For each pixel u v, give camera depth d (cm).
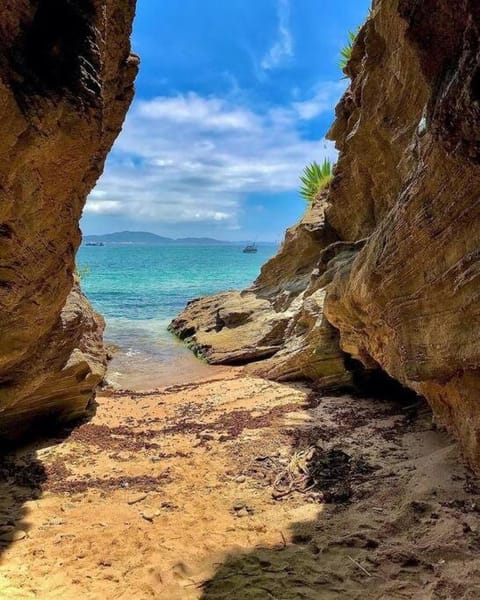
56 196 409
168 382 1295
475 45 272
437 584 364
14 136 308
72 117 342
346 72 1146
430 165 407
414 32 341
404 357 569
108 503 545
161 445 739
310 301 1225
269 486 576
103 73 425
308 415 859
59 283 509
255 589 382
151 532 476
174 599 377
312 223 1550
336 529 462
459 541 411
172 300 3322
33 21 308
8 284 400
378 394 975
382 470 591
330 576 391
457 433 561
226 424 830
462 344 434
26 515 518
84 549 448
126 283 4656
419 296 501
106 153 503
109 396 1082
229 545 446
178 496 559
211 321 1823
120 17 416
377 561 404
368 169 993
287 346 1345
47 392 721
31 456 691
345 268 881
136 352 1681
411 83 735
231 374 1298
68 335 637
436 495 491
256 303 1727
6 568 418
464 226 394
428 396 631
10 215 360
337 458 638
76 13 335
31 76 306
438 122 335
